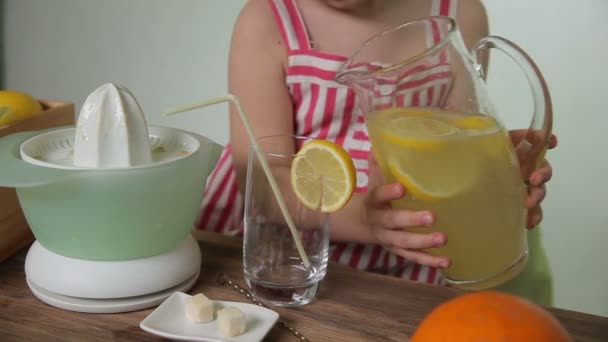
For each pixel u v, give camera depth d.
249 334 0.62
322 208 0.69
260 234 0.70
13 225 0.76
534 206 0.79
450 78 0.67
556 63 1.50
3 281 0.71
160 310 0.64
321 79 1.01
